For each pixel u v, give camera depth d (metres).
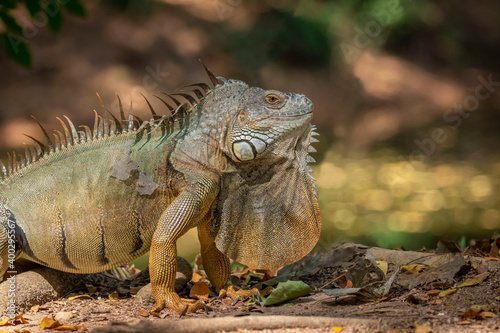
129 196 8.38
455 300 7.58
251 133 8.15
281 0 43.16
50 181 8.41
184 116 8.67
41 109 31.05
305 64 40.81
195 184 8.21
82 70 33.69
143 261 17.20
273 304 8.31
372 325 6.54
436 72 44.12
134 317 7.70
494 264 8.59
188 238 20.22
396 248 11.02
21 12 23.42
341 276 9.05
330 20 42.56
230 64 38.03
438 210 22.23
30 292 8.19
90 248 8.39
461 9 49.59
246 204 8.53
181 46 37.34
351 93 39.78
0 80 32.25
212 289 9.37
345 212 22.05
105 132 8.65
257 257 8.62
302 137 8.40
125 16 38.03
